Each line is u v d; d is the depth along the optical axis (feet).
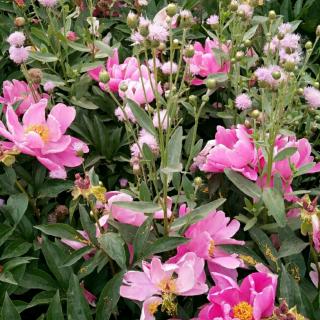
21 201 2.67
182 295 2.29
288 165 2.59
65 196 3.10
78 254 2.38
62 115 2.91
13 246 2.60
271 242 2.45
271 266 2.41
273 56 3.36
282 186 2.54
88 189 2.31
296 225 2.51
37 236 2.74
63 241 2.48
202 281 2.29
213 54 3.29
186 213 2.45
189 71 3.22
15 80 3.24
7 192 2.87
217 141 2.71
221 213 2.45
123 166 3.16
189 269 2.12
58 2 3.71
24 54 3.00
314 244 2.47
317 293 2.36
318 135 3.16
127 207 2.29
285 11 4.33
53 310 2.17
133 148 2.65
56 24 3.63
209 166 2.65
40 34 3.50
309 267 2.56
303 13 4.32
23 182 2.91
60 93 3.49
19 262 2.45
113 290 2.23
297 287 2.17
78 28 3.79
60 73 3.68
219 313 2.15
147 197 2.43
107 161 3.17
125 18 4.11
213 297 2.13
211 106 3.43
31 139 2.69
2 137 3.03
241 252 2.42
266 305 2.10
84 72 3.53
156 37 2.29
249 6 3.20
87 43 3.61
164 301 2.16
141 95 2.91
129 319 2.53
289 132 2.62
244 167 2.60
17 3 3.84
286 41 2.78
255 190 2.52
